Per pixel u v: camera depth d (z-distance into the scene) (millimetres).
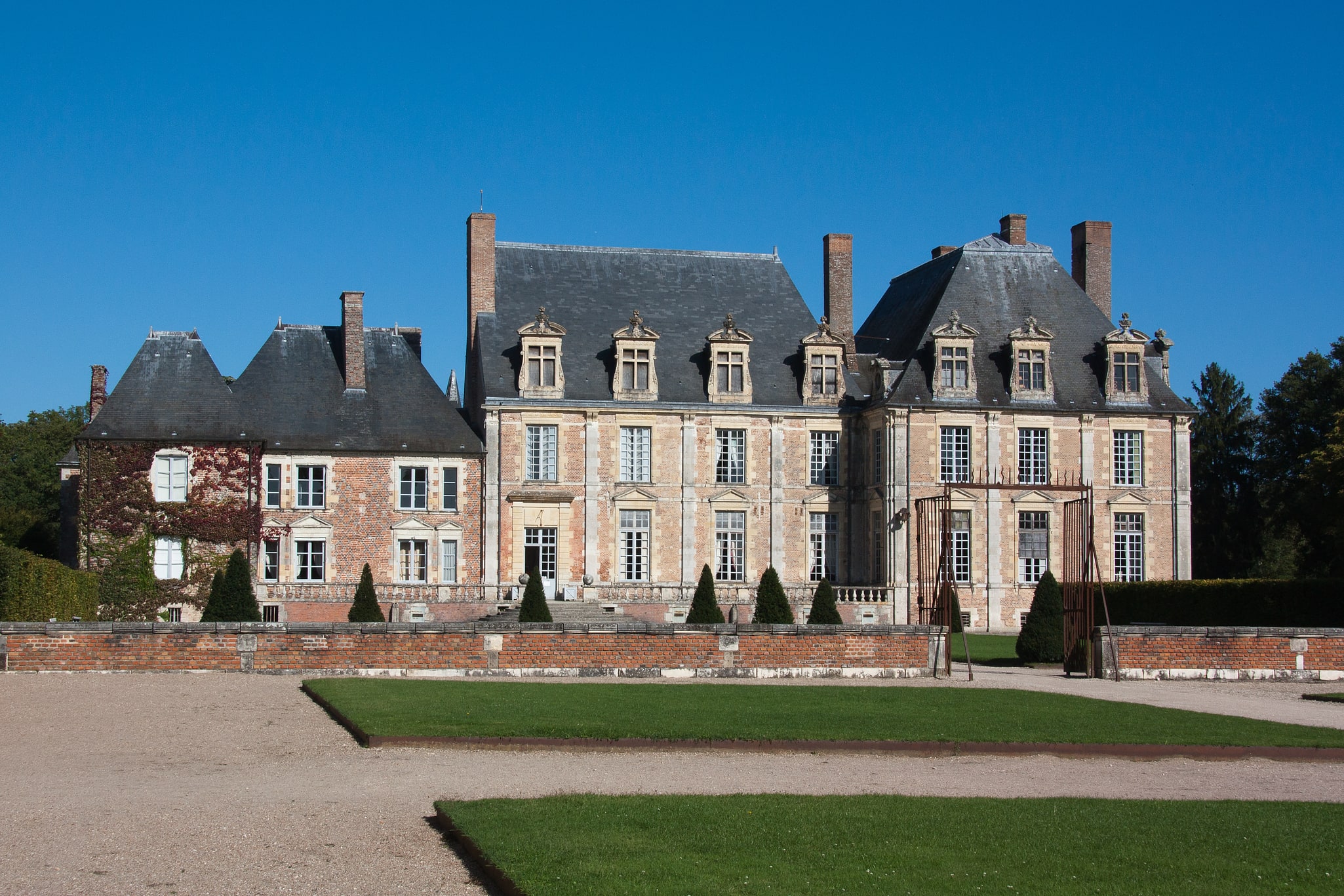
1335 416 56219
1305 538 70750
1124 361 57469
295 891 12125
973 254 59844
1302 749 19984
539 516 54125
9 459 78500
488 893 12117
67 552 54969
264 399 52875
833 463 57156
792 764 18781
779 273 61812
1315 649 32906
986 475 55250
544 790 16453
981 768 18734
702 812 14664
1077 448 56438
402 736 19719
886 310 65562
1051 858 12891
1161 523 56812
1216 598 43875
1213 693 29266
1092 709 24656
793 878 12016
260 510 50750
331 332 55562
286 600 49281
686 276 60594
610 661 30422
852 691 27375
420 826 14555
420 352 57375
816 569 56750
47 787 16688
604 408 54938
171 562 49031
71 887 12164
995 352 57250
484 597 51500
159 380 50500
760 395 56875
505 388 54594
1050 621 37562
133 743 20219
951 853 13000
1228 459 75812
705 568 44094
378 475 52812
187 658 29234
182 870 12766
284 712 23344
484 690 26188
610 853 12766
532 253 59625
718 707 23938
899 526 54438
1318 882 12258
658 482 55375
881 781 17547
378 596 50188
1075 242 63375
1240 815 15078
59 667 28953
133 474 48625
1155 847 13430
